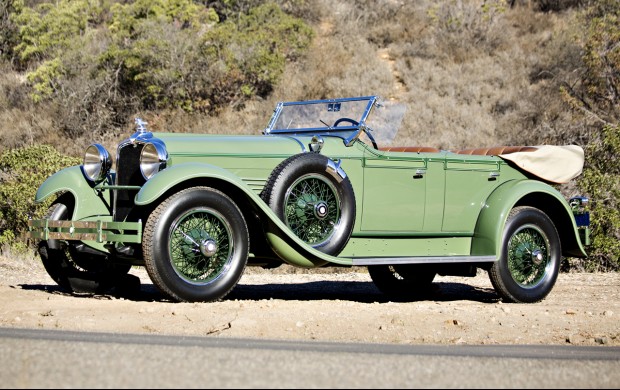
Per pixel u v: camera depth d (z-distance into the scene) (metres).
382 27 31.55
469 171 8.62
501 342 6.11
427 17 32.31
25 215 12.74
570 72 26.58
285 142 7.96
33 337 4.70
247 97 26.45
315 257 7.39
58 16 30.67
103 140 25.33
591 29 25.36
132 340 4.70
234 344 4.70
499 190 8.73
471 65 28.50
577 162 9.23
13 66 30.08
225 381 3.37
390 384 3.44
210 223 7.06
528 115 24.52
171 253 6.83
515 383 3.57
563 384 3.60
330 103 8.65
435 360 4.13
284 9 32.16
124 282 8.47
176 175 6.84
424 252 8.41
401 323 6.59
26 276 10.05
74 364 3.61
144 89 26.27
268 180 7.36
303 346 4.81
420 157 8.27
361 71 28.06
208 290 6.98
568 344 6.14
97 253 7.95
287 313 6.62
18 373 3.39
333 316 6.64
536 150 9.02
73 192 7.89
